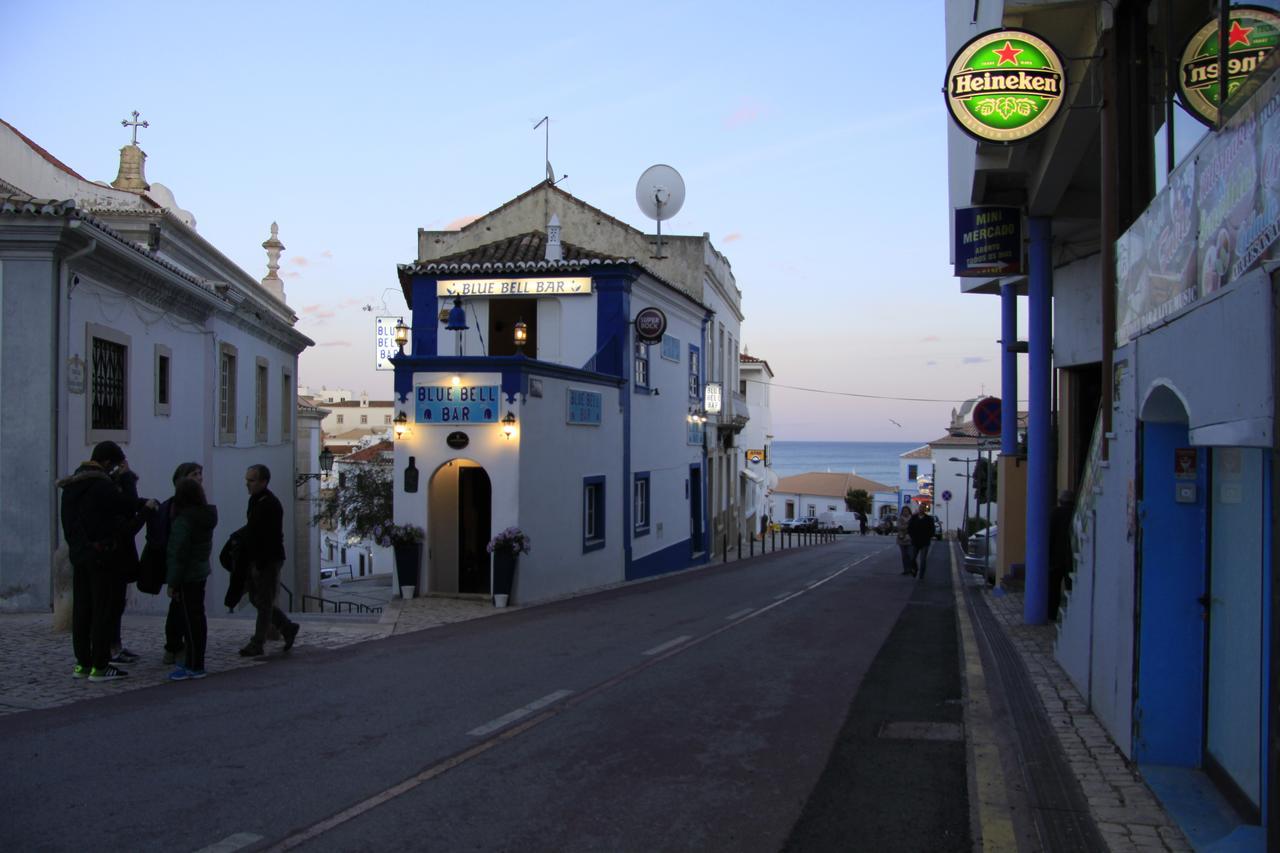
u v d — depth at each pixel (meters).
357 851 4.93
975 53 8.80
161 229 19.48
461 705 8.12
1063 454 15.73
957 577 22.47
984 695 8.56
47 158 19.89
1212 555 6.04
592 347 21.66
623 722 7.62
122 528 8.75
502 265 21.70
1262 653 5.11
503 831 5.25
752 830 5.36
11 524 12.55
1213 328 4.88
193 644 9.05
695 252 28.67
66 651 9.98
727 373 34.75
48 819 5.28
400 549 16.80
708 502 30.94
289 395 26.11
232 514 20.59
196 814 5.39
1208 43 5.97
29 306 12.65
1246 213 4.77
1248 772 5.29
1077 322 14.57
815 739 7.21
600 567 20.48
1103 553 7.46
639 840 5.17
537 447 17.39
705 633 12.55
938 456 58.84
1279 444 3.97
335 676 9.34
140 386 15.54
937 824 5.50
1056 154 10.49
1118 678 6.77
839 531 72.31
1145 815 5.44
